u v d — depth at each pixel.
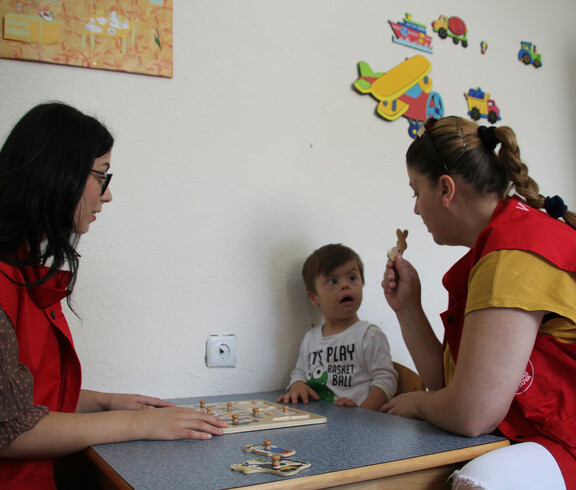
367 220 1.60
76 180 0.80
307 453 0.71
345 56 1.61
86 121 0.85
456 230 1.00
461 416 0.79
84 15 1.27
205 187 1.37
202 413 0.86
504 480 0.69
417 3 1.75
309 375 1.39
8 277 0.75
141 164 1.31
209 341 1.34
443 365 1.15
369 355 1.32
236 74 1.44
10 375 0.70
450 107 1.78
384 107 1.64
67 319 1.20
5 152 0.81
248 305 1.40
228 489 0.57
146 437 0.79
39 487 0.78
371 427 0.89
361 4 1.65
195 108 1.38
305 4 1.56
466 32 1.84
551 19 2.06
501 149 0.94
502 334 0.77
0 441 0.69
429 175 0.99
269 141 1.47
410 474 0.72
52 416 0.75
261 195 1.44
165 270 1.31
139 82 1.32
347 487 0.66
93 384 1.22
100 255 1.25
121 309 1.26
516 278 0.79
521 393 0.81
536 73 2.00
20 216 0.78
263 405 1.11
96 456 0.71
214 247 1.37
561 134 2.04
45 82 1.23
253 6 1.48
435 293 1.70
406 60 1.71
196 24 1.40
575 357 0.80
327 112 1.56
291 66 1.52
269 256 1.44
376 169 1.63
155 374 1.28
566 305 0.77
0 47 1.19
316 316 1.50
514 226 0.85
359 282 1.40
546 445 0.76
